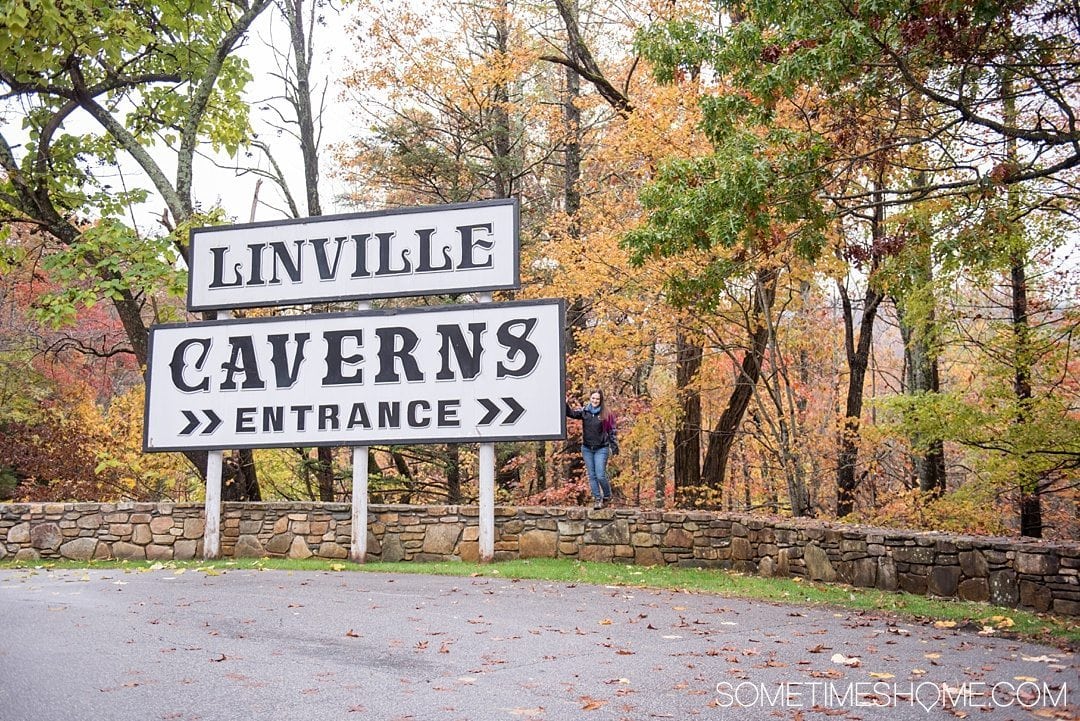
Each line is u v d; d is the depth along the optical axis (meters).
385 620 7.94
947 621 8.20
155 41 15.34
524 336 12.17
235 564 11.97
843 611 8.84
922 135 11.97
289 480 23.22
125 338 25.56
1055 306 15.36
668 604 9.09
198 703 5.25
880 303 20.14
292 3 19.77
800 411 21.14
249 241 13.13
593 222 16.83
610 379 20.84
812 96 12.73
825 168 10.62
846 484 20.59
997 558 9.27
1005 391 14.65
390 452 20.73
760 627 7.89
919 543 9.92
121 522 12.98
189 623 7.68
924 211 11.41
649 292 15.77
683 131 14.34
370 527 12.63
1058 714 5.11
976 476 18.19
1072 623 8.22
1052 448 14.33
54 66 15.26
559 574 11.03
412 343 12.45
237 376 12.84
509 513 12.60
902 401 15.38
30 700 5.26
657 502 23.81
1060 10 8.99
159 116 17.91
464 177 21.83
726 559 11.88
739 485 27.47
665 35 11.01
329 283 12.82
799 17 9.61
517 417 12.05
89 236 14.73
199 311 13.27
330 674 5.97
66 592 9.30
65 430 21.42
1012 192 11.38
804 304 21.81
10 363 21.92
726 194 10.23
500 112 21.48
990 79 9.74
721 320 16.39
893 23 9.09
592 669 6.18
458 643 6.99
